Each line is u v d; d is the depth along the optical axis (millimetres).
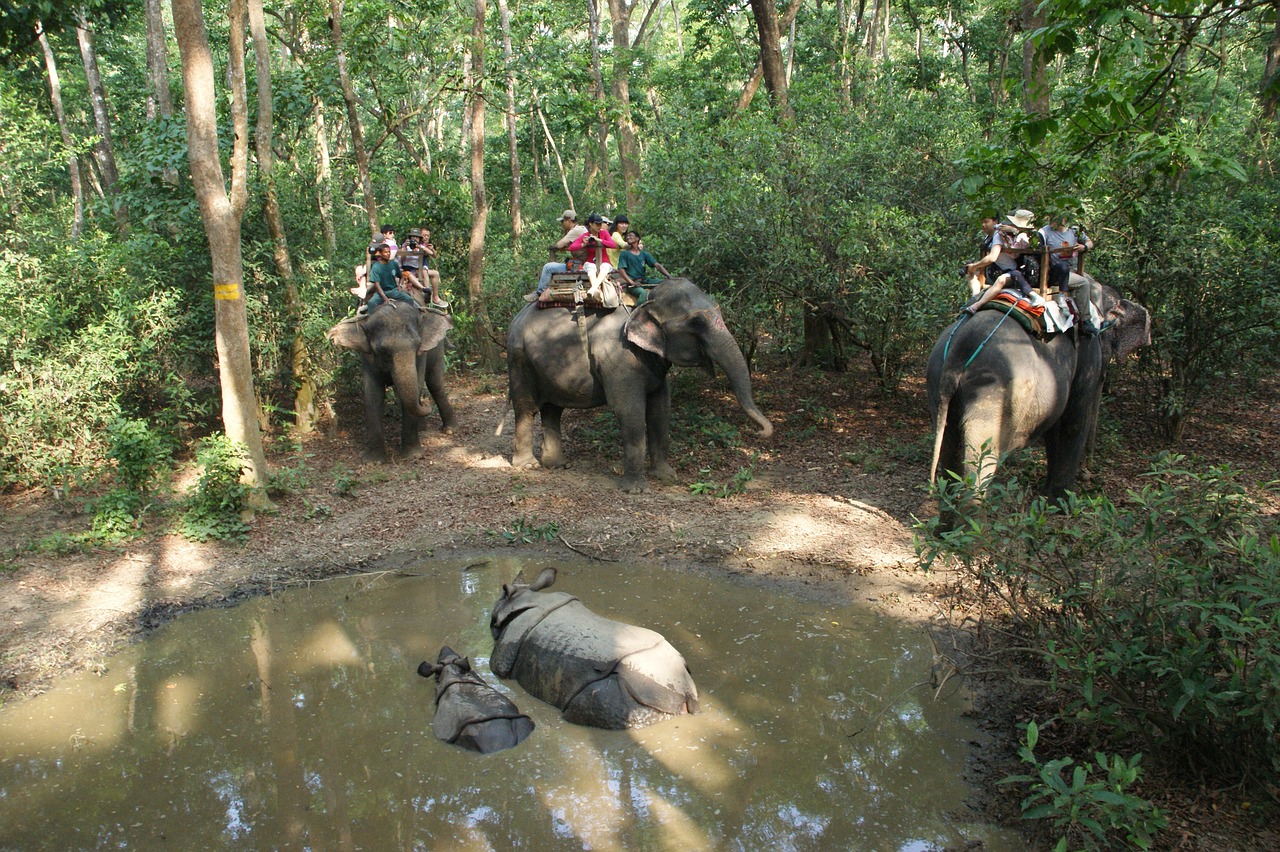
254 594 7234
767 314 11281
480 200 15992
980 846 4129
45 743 5246
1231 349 10281
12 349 9781
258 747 5188
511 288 15703
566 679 5320
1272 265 9500
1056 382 7223
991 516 6426
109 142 18812
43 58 21047
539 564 7688
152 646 6434
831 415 11828
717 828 4348
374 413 10641
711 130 12547
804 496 9000
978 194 6883
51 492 9547
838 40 23469
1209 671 4086
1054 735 4887
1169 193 9789
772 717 5277
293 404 13531
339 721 5430
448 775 4824
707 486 9164
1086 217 9633
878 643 6160
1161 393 10508
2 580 7312
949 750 4898
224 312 8539
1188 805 4133
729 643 6215
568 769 4816
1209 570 4051
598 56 21047
